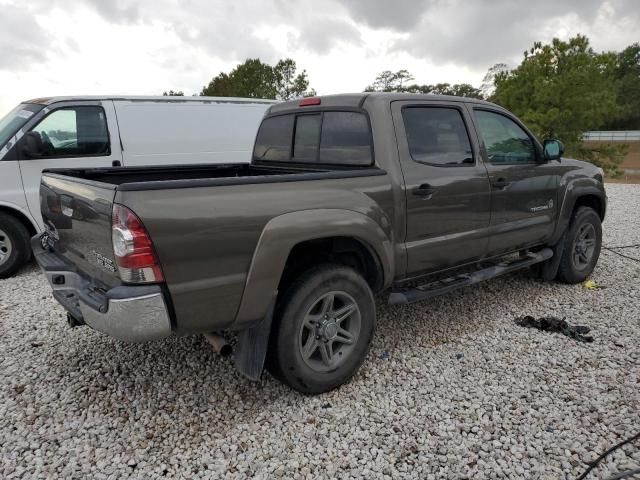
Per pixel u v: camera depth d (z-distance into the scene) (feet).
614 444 8.39
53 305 15.29
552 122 54.65
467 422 9.10
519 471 7.85
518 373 10.78
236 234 8.38
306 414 9.41
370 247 10.28
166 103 22.34
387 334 12.90
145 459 8.20
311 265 9.80
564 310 14.42
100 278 8.74
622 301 15.08
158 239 7.65
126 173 12.69
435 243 11.67
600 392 9.96
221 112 24.08
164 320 7.83
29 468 7.97
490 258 13.70
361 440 8.65
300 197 9.16
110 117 20.58
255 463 8.09
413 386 10.33
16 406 9.70
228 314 8.61
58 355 11.83
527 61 57.67
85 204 8.59
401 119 11.16
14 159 18.38
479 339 12.52
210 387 10.36
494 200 13.01
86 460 8.16
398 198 10.68
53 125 19.27
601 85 55.67
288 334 9.26
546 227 15.06
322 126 12.27
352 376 10.71
